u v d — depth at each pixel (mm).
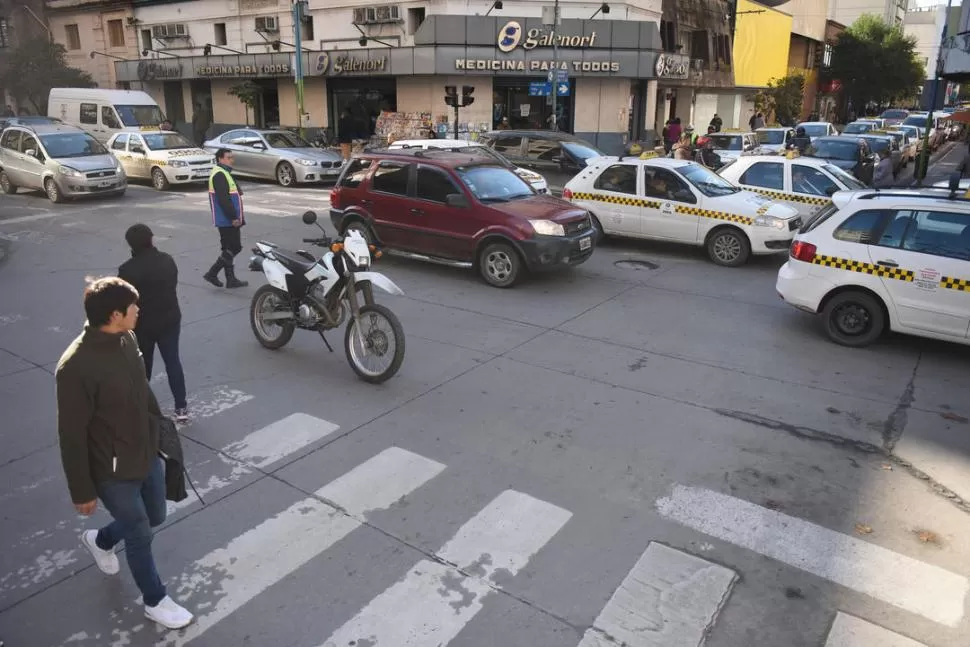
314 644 3363
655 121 31422
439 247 10047
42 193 18156
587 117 27625
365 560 3971
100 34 34906
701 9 32594
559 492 4668
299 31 25125
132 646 3354
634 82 28703
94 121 23531
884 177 15680
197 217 14641
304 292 6625
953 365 7070
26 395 6129
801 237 7809
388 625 3480
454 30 25172
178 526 4266
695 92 34219
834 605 3674
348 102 29062
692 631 3473
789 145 21141
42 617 3537
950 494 4727
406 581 3799
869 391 6391
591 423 5656
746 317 8539
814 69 52562
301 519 4348
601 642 3389
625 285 9953
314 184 20891
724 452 5223
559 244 9289
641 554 4047
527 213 9430
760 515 4438
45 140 16844
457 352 7195
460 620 3514
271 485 4723
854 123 33312
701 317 8516
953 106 45656
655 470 4957
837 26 55688
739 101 39875
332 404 5957
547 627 3477
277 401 6008
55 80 33656
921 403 6152
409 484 4746
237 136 21531
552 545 4113
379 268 10680
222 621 3510
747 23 38531
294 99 30266
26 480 4797
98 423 3107
